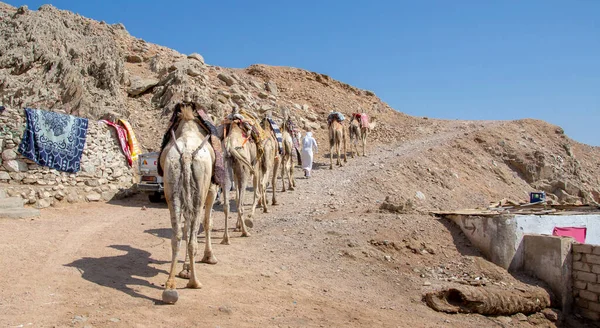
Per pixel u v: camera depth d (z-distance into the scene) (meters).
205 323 6.07
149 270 8.05
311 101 39.47
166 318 6.03
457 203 23.41
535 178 32.97
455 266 11.59
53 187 15.30
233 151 10.45
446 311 9.39
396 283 10.06
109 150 18.02
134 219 13.41
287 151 18.59
